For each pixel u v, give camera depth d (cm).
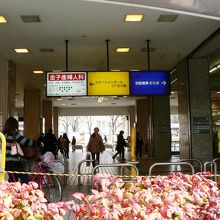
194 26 1036
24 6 870
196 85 1339
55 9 891
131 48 1256
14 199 310
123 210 293
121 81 1136
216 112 1830
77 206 307
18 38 1120
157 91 1140
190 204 329
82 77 1134
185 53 1325
